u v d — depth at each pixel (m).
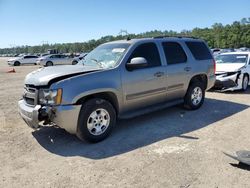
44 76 4.96
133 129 5.85
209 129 5.77
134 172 3.93
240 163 4.07
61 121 4.71
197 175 3.81
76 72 5.02
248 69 10.84
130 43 5.93
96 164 4.22
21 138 5.40
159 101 6.37
